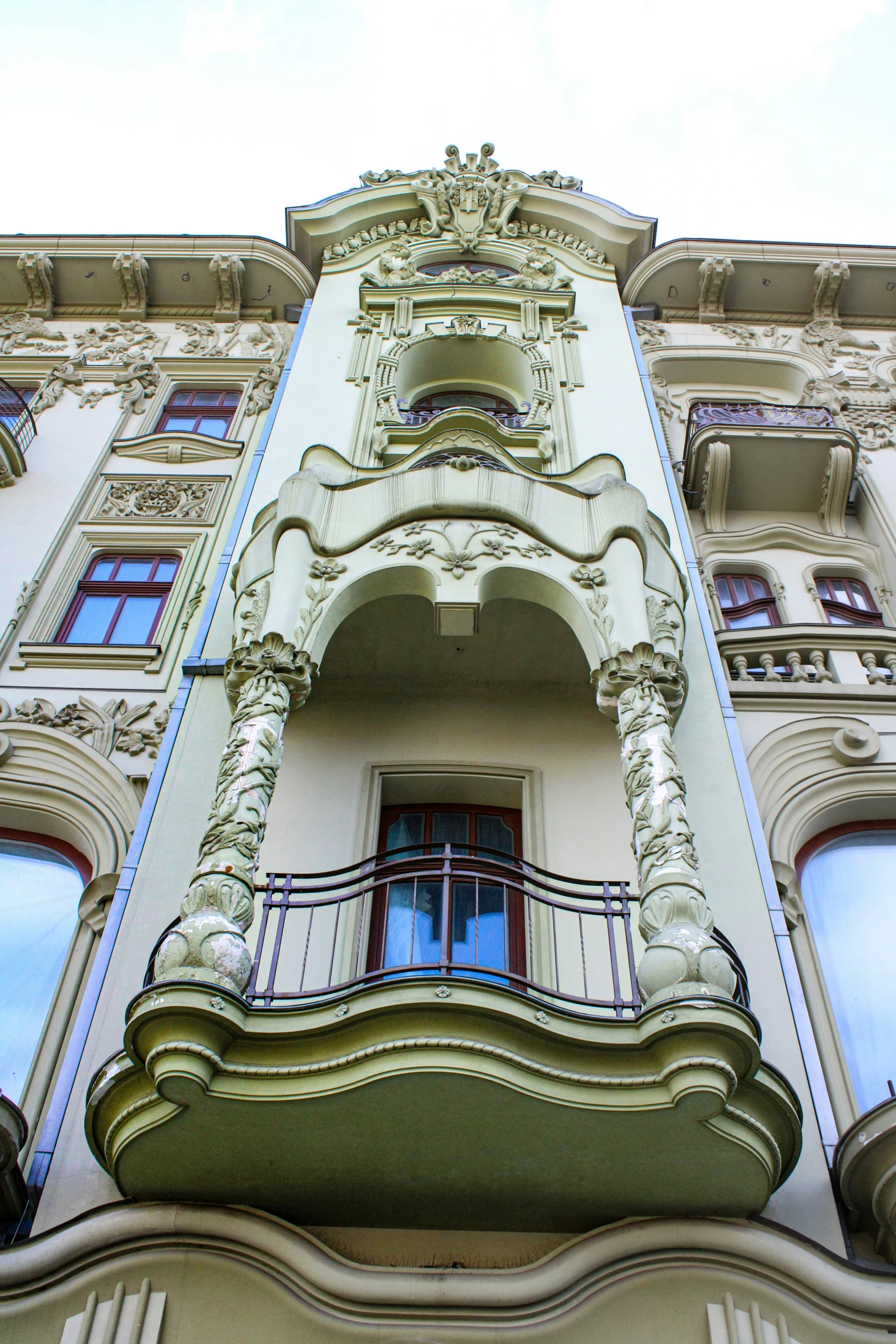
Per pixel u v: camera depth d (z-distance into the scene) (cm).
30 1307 594
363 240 1753
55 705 1038
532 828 873
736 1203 617
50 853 931
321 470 978
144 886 782
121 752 985
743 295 1798
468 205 1761
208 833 673
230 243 1766
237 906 628
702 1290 598
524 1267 607
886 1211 617
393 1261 622
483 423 1217
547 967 775
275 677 799
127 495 1364
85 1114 620
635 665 802
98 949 816
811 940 847
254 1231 613
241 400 1588
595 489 963
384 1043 579
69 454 1443
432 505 922
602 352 1466
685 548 1138
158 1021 573
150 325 1772
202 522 1316
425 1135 595
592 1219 632
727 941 663
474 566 884
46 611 1183
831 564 1355
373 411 1287
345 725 946
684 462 1473
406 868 857
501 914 834
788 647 1098
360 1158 605
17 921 869
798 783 955
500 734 944
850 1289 595
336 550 904
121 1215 616
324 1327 588
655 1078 577
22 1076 768
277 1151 601
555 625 927
